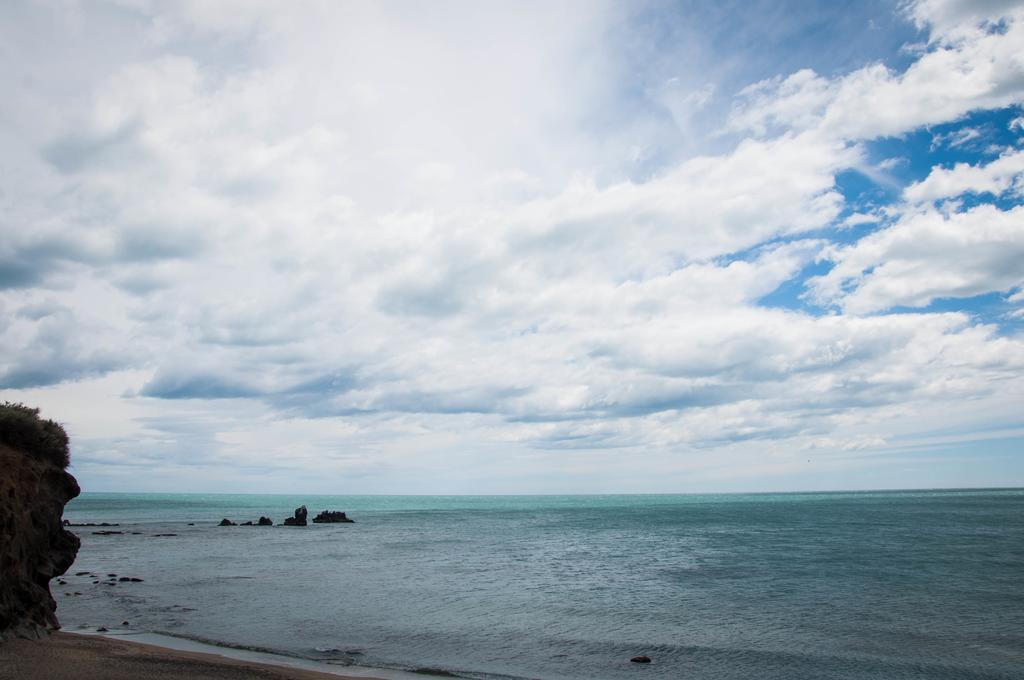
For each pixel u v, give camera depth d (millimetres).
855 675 18516
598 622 26062
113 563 48406
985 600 30094
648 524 104000
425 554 57844
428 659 19984
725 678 18203
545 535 83062
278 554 57594
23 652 16156
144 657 17031
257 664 17969
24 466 19938
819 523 93938
